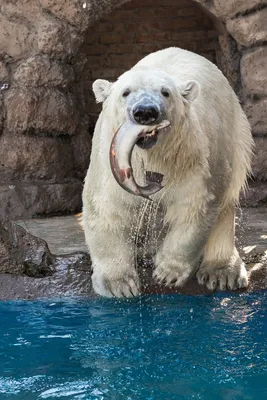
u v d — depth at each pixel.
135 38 20.72
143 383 7.75
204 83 10.27
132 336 9.05
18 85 16.52
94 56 20.77
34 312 9.99
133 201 9.45
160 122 8.16
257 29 16.45
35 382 7.79
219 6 16.44
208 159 9.50
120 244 10.09
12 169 16.48
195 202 9.50
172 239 10.04
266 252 11.95
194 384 7.68
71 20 16.56
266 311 9.84
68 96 17.03
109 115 9.05
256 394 7.42
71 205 16.56
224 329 9.21
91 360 8.37
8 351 8.65
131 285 10.27
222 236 10.71
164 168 9.05
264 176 16.88
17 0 16.41
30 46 16.61
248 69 16.73
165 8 20.58
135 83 8.55
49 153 16.64
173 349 8.63
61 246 12.67
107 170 9.34
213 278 10.64
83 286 10.62
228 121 10.52
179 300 10.28
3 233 10.96
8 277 10.75
